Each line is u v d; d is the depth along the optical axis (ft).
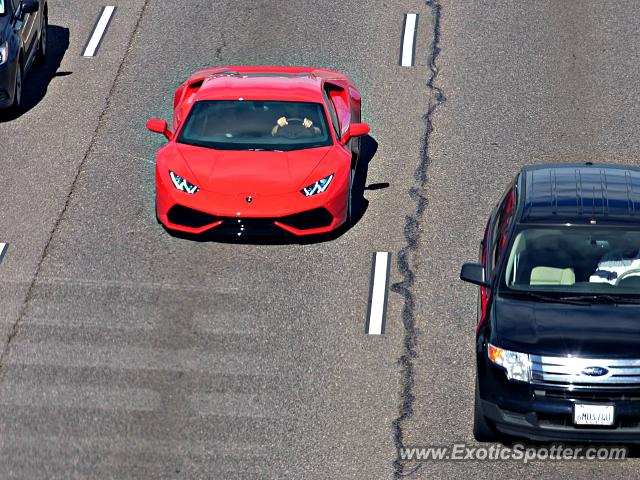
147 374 121.08
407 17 210.59
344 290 136.87
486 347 107.65
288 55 196.34
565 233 115.44
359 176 163.43
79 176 162.61
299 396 117.91
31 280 138.41
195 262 142.20
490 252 123.13
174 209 143.02
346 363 123.54
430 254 144.56
